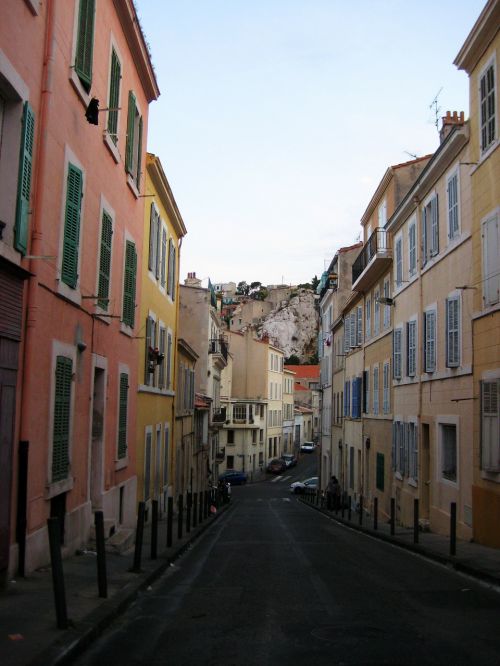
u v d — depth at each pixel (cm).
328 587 1001
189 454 3297
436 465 1919
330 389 4628
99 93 1282
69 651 594
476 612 831
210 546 1644
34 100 928
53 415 1023
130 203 1638
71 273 1105
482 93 1533
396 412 2462
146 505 1994
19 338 888
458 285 1714
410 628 738
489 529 1461
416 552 1495
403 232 2366
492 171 1465
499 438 1401
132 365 1712
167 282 2405
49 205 993
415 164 2655
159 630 727
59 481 1057
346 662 602
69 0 1054
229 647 655
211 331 4684
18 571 899
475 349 1569
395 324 2494
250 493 5869
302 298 16688
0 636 623
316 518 3012
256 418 7438
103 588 830
